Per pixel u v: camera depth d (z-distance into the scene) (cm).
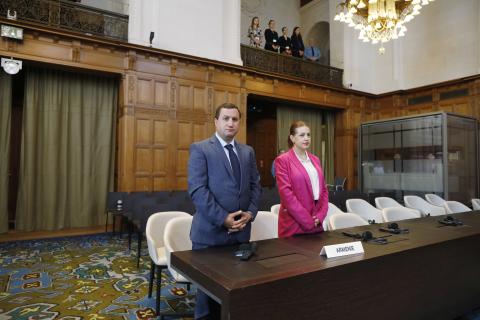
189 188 195
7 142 615
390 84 1022
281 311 136
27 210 624
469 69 870
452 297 216
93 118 691
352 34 1038
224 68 774
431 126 769
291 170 240
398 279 181
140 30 685
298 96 903
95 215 693
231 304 124
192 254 175
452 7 909
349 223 301
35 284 348
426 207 516
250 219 198
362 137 945
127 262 434
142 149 672
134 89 665
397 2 597
